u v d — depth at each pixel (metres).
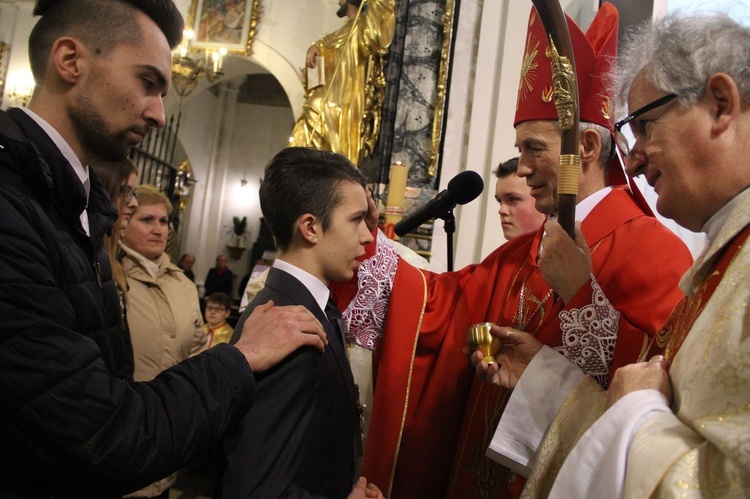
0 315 0.88
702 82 0.94
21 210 0.95
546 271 1.31
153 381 1.01
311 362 1.13
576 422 1.13
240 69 10.35
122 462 0.91
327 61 5.44
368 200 1.60
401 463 1.62
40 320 0.90
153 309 2.66
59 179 1.02
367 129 5.15
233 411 1.03
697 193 0.96
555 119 1.45
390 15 4.95
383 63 5.09
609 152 1.54
